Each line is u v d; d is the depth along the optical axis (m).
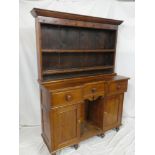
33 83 2.18
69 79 1.83
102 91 1.88
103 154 1.75
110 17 2.30
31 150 1.81
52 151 1.63
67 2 2.11
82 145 1.91
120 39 2.41
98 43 2.21
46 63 1.84
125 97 2.60
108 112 2.02
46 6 2.04
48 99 1.54
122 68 2.52
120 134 2.16
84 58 2.12
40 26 1.57
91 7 2.20
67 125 1.67
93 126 2.13
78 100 1.66
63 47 1.92
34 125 2.33
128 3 2.29
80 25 1.77
